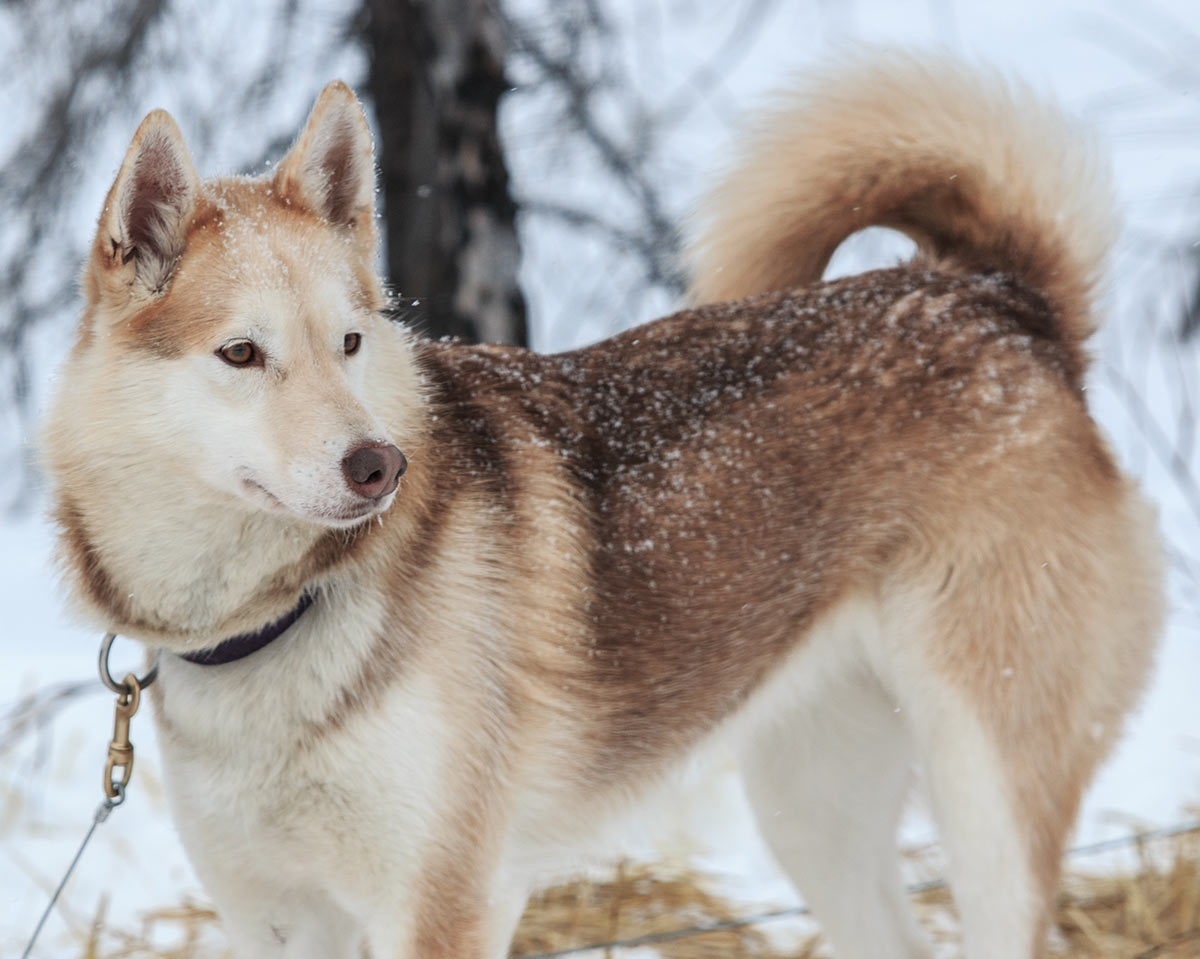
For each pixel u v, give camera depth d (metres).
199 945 7.32
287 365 5.19
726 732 6.66
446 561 5.58
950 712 6.45
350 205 5.64
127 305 5.23
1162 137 11.55
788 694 6.80
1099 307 7.36
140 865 8.30
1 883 8.04
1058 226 7.22
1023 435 6.54
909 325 6.68
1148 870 7.82
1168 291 11.79
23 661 11.91
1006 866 6.42
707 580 6.23
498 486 5.83
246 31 10.60
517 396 6.15
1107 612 6.68
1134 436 16.28
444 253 10.08
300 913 5.84
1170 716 10.60
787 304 6.79
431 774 5.42
